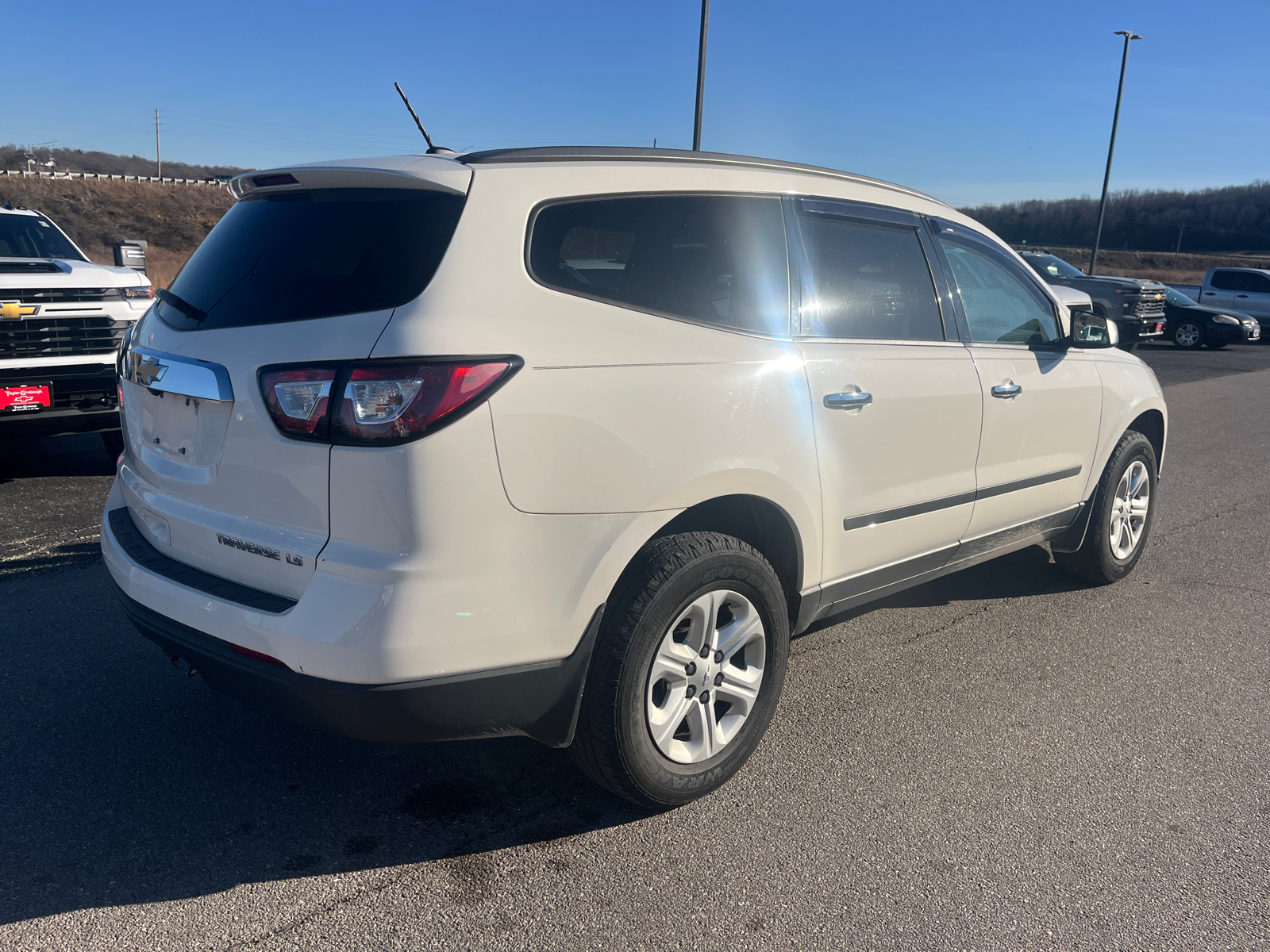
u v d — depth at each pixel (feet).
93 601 13.69
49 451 24.64
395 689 6.87
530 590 7.30
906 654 12.87
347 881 7.75
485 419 6.93
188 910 7.32
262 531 7.45
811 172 10.36
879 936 7.26
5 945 6.85
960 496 11.59
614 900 7.61
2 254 23.07
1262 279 77.61
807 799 9.18
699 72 54.75
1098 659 12.81
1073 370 13.55
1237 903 7.76
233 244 8.49
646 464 7.85
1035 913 7.57
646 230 8.50
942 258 11.66
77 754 9.55
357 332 6.95
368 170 7.72
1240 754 10.29
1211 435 32.58
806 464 9.29
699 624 8.63
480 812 8.83
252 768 9.43
